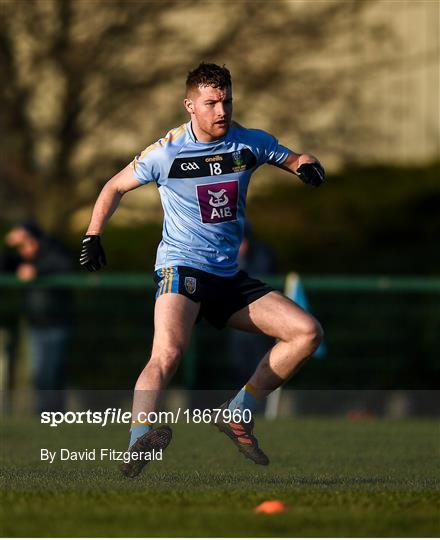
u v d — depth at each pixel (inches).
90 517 645.3
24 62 2591.0
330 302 2003.0
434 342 1993.1
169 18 2645.2
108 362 1927.9
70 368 1921.8
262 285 905.5
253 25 2640.3
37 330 1804.9
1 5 2551.7
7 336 1891.0
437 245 2271.2
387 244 2394.2
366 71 2765.7
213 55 2628.0
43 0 2568.9
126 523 627.5
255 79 2632.9
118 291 1925.4
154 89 2615.7
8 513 658.2
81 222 2706.7
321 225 2455.7
